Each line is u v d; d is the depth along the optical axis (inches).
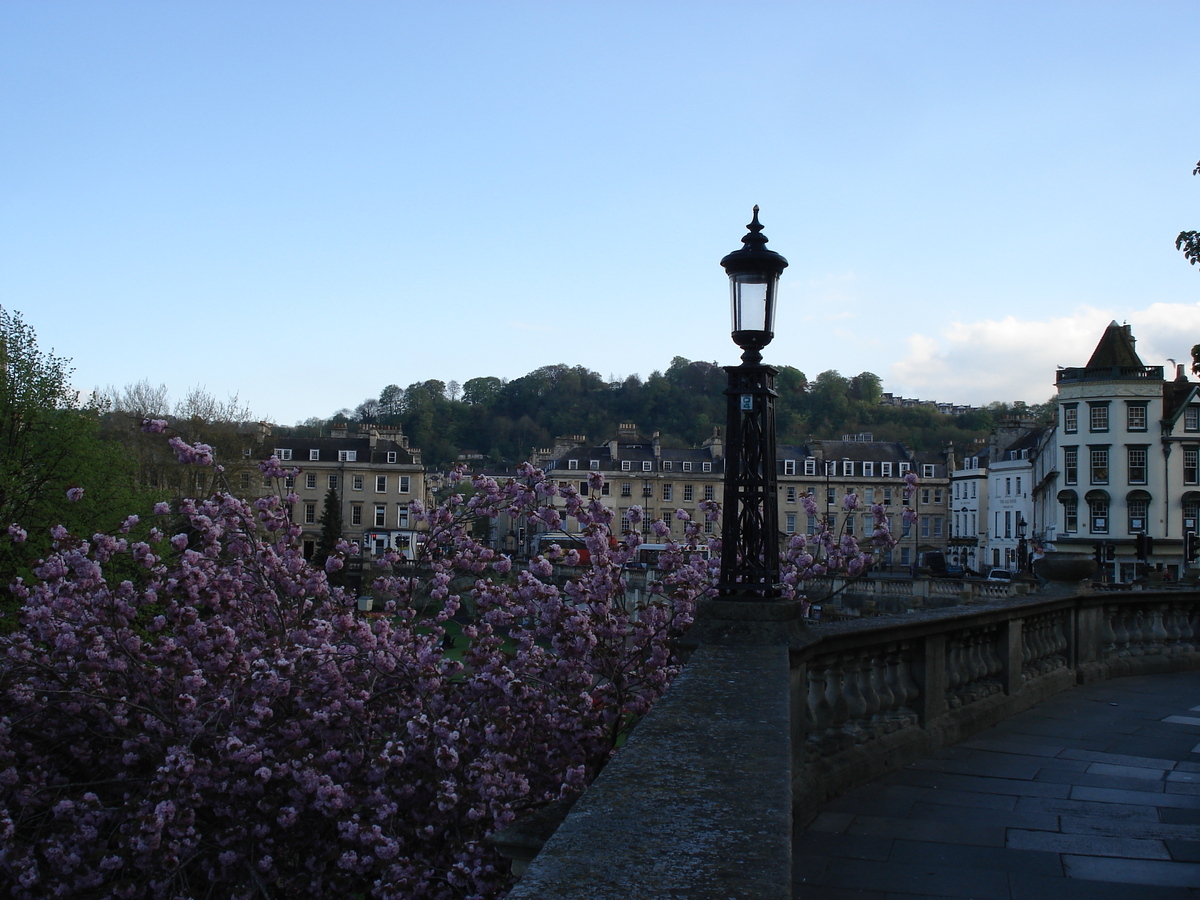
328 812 255.4
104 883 258.5
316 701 302.4
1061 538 2309.3
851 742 236.8
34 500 1047.0
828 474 3430.1
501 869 243.4
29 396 1080.8
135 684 324.2
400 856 256.7
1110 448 2274.9
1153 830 197.9
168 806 244.4
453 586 406.3
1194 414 2258.9
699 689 152.4
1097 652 418.9
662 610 317.1
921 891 164.4
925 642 269.7
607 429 6309.1
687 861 78.8
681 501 3388.3
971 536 3275.1
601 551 312.5
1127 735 291.7
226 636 333.4
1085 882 168.9
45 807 296.2
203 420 2016.5
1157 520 2236.7
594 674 312.8
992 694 318.7
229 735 275.7
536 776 284.8
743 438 238.7
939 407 6422.2
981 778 239.1
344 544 409.7
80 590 348.8
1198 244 387.2
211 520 382.3
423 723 277.0
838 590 325.7
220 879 267.6
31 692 311.3
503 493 388.8
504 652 320.8
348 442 3312.0
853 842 190.1
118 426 1910.7
